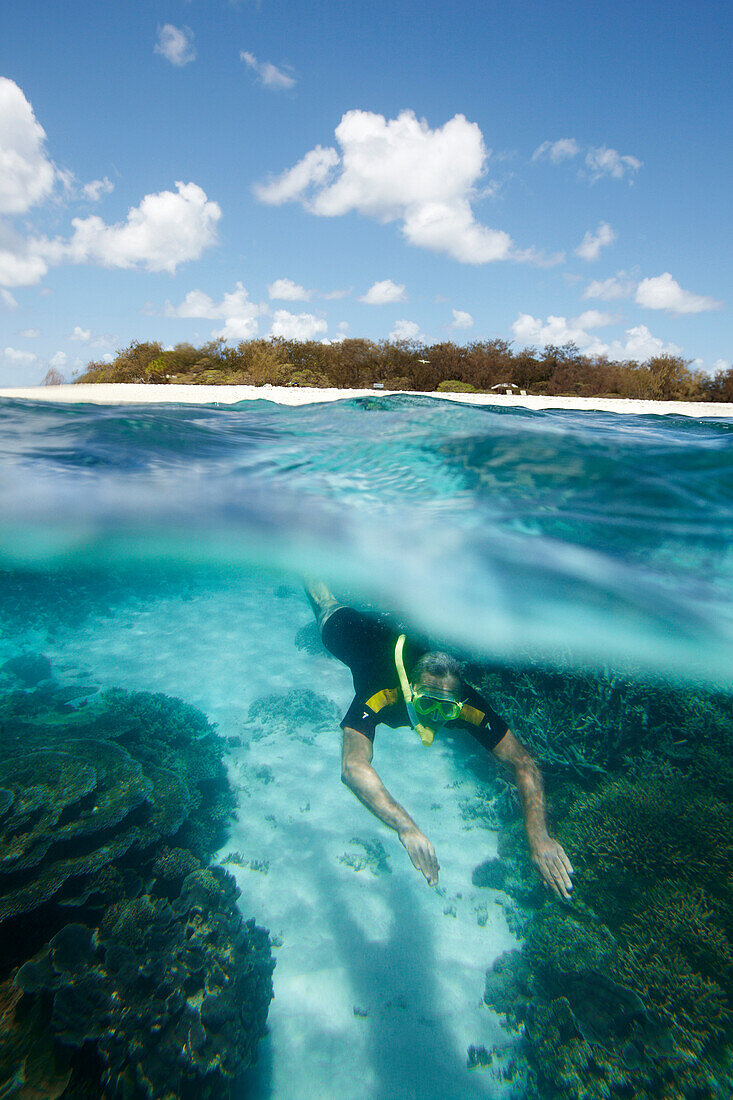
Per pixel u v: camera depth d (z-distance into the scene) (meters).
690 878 3.81
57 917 3.44
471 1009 3.54
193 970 3.26
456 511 4.63
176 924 3.53
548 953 3.61
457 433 6.47
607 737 5.00
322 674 7.76
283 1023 3.42
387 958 3.85
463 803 5.33
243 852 4.68
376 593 5.89
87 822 3.99
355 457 5.91
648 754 4.76
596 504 4.41
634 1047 3.01
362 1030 3.40
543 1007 3.31
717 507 4.37
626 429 7.28
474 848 4.82
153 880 3.85
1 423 6.45
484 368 38.97
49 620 9.47
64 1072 2.65
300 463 5.77
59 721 5.85
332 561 5.86
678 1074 2.89
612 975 3.40
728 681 4.91
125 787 4.41
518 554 4.57
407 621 5.96
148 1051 2.87
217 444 6.07
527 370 39.84
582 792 4.74
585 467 5.14
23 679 7.36
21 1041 2.73
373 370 40.44
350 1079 3.16
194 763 5.38
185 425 6.95
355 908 4.21
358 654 3.38
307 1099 3.05
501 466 5.30
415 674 2.92
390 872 4.55
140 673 7.69
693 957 3.43
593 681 5.28
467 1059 3.26
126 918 3.41
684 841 3.97
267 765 5.79
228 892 4.02
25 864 3.56
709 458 5.19
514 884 4.36
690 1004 3.18
